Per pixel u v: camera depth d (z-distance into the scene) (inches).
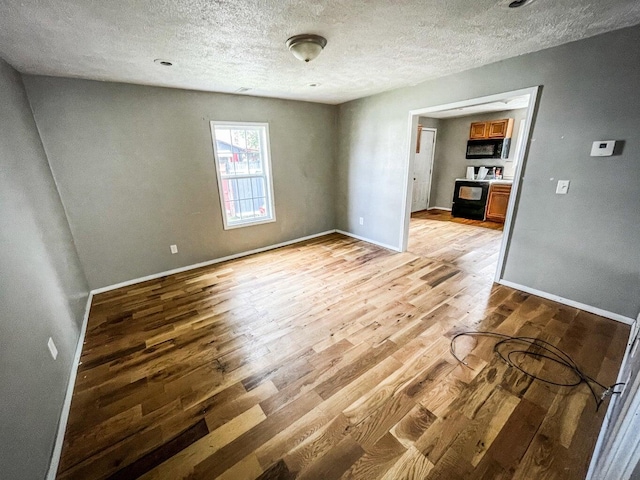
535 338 86.6
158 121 128.3
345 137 186.2
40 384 57.6
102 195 120.1
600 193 91.4
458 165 268.8
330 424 60.2
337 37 79.2
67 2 56.3
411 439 56.5
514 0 61.6
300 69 106.7
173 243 142.6
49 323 69.8
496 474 49.9
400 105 147.3
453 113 243.9
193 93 135.3
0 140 70.3
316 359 80.0
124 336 92.6
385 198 170.7
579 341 84.6
